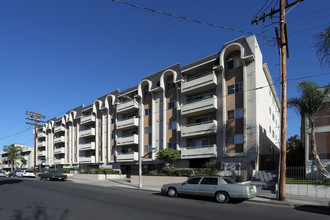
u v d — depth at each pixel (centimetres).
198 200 1352
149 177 2345
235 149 2319
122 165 3575
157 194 1631
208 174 2053
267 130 2800
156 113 3134
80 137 4572
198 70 2773
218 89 2542
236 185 1262
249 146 2234
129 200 1299
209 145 2503
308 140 1880
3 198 1348
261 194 1520
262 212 1034
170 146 2884
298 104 1656
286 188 1555
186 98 2817
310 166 1777
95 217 869
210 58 2672
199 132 2530
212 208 1100
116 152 3569
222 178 1345
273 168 2544
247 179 1994
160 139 3023
